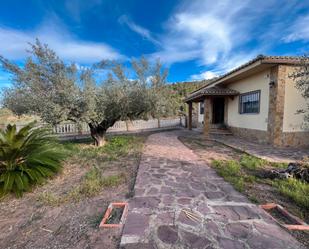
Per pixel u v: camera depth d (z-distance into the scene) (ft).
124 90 22.04
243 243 6.26
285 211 8.30
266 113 25.32
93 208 9.05
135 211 8.47
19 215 8.66
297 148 22.75
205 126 33.06
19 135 11.93
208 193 10.32
